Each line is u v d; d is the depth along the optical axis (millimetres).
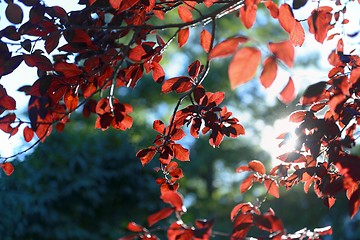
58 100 1960
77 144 5152
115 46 2064
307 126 1923
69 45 1923
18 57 1894
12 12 1907
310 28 1798
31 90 1878
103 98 1943
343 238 8164
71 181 5066
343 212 8297
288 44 1271
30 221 4922
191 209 10750
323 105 1958
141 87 11008
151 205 5238
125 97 11016
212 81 11320
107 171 5207
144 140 5824
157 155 5285
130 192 5211
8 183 4836
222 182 12297
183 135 2090
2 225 4781
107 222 5230
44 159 5020
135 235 1596
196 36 11812
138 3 2029
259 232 6070
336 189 1708
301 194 8984
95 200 5152
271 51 1276
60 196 5051
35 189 4930
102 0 2008
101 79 2053
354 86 1755
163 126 2096
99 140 5266
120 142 5316
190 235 1570
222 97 2049
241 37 1271
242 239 1626
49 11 1938
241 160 11867
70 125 5500
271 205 9336
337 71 1936
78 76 1959
